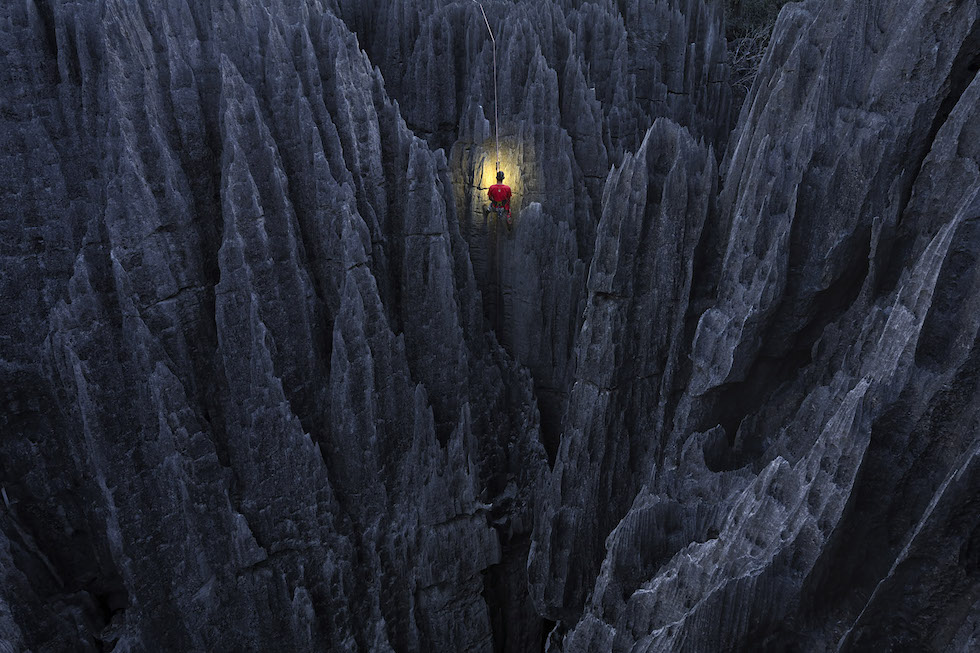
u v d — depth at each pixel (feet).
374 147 65.92
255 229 57.36
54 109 57.36
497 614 72.54
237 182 56.39
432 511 64.13
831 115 48.24
